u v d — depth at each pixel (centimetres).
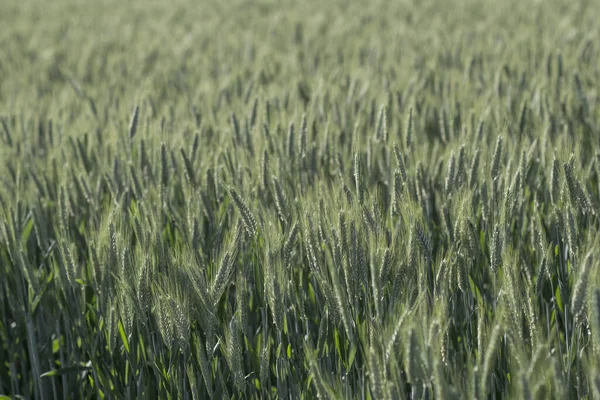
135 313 482
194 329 473
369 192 550
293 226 475
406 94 920
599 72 1065
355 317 439
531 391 302
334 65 1399
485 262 530
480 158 599
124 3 3209
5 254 589
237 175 612
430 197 626
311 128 736
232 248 462
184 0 3173
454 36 1662
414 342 330
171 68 1486
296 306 497
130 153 721
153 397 496
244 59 1541
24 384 605
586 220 530
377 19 2130
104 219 532
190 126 830
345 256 430
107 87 1292
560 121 787
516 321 375
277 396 470
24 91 1300
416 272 435
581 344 439
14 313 580
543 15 2002
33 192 634
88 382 609
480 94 983
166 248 492
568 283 473
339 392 385
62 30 2352
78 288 551
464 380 360
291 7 2698
